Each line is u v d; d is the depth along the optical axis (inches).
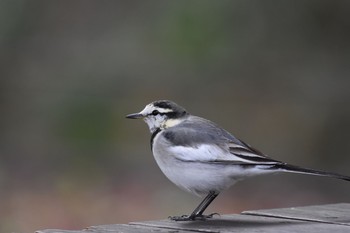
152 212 657.6
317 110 881.5
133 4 980.6
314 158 864.9
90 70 937.5
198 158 331.0
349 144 863.7
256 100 902.4
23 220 622.2
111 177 782.5
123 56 940.6
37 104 920.9
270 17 896.3
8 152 868.6
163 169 343.0
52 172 793.6
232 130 886.4
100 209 662.5
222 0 892.0
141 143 874.1
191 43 903.1
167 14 918.4
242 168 327.9
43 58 952.9
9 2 940.6
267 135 881.5
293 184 797.9
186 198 689.6
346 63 892.0
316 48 897.5
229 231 290.8
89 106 899.4
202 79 912.3
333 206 351.3
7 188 723.4
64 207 666.2
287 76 901.8
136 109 897.5
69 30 977.5
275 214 329.7
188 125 345.1
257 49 903.1
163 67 924.0
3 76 936.9
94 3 1010.7
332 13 887.7
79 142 878.4
